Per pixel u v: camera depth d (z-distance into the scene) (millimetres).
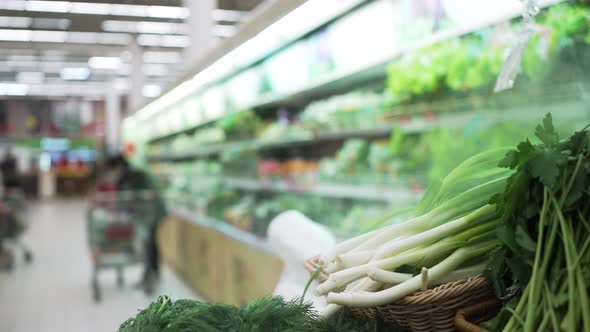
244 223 4676
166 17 8070
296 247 1578
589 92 2309
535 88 2443
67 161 23312
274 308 960
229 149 5965
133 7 7586
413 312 941
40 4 7539
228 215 5098
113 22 8414
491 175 1100
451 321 946
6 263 8031
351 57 3717
